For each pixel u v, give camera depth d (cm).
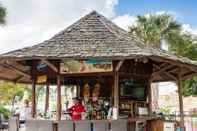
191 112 3042
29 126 1409
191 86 4122
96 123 1326
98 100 1427
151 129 1498
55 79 1461
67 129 1338
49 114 1420
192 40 3706
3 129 2191
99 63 1355
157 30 3288
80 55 1297
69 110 1409
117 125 1327
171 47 3441
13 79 1806
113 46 1367
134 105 1455
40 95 1961
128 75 1412
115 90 1344
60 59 1327
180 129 1590
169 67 1503
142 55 1271
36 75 1482
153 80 1842
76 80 1490
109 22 1563
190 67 1450
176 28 3353
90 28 1493
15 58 1330
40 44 1418
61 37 1449
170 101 3944
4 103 4106
